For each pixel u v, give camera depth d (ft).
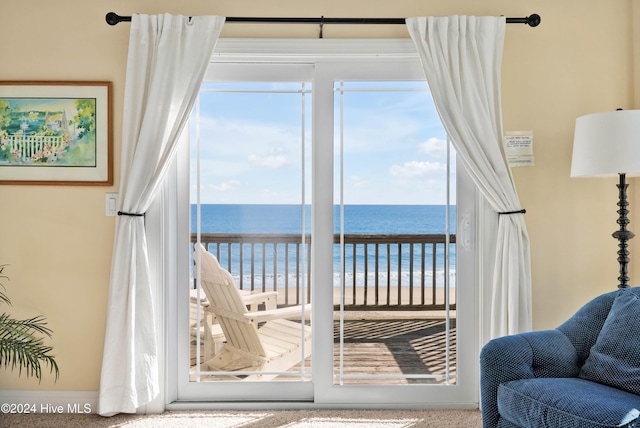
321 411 7.99
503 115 8.06
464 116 7.71
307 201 8.34
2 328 7.04
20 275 8.00
